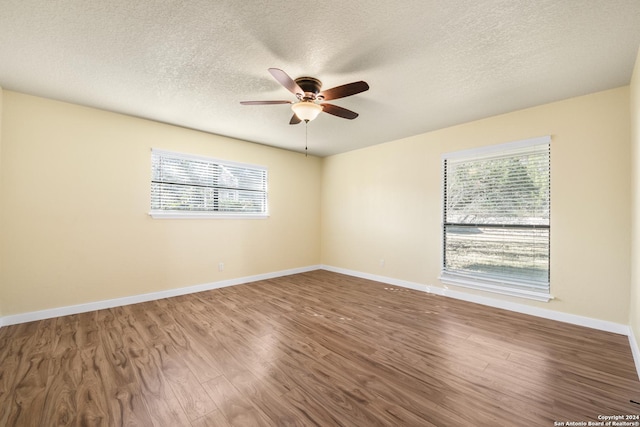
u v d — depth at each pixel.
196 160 3.91
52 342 2.33
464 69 2.24
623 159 2.53
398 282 4.30
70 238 2.99
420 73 2.31
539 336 2.49
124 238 3.32
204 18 1.69
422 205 4.02
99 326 2.67
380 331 2.60
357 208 4.95
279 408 1.56
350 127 3.72
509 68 2.23
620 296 2.55
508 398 1.65
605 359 2.09
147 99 2.87
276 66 2.21
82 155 3.05
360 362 2.05
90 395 1.66
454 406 1.58
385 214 4.50
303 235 5.32
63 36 1.85
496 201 3.32
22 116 2.74
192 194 3.91
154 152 3.54
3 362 2.02
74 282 3.01
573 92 2.66
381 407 1.57
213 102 2.94
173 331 2.57
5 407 1.55
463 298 3.58
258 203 4.66
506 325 2.74
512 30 1.77
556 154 2.88
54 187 2.90
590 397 1.66
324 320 2.87
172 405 1.58
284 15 1.65
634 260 2.31
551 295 2.91
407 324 2.77
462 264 3.63
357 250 4.95
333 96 2.29
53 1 1.54
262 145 4.66
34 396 1.65
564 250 2.84
